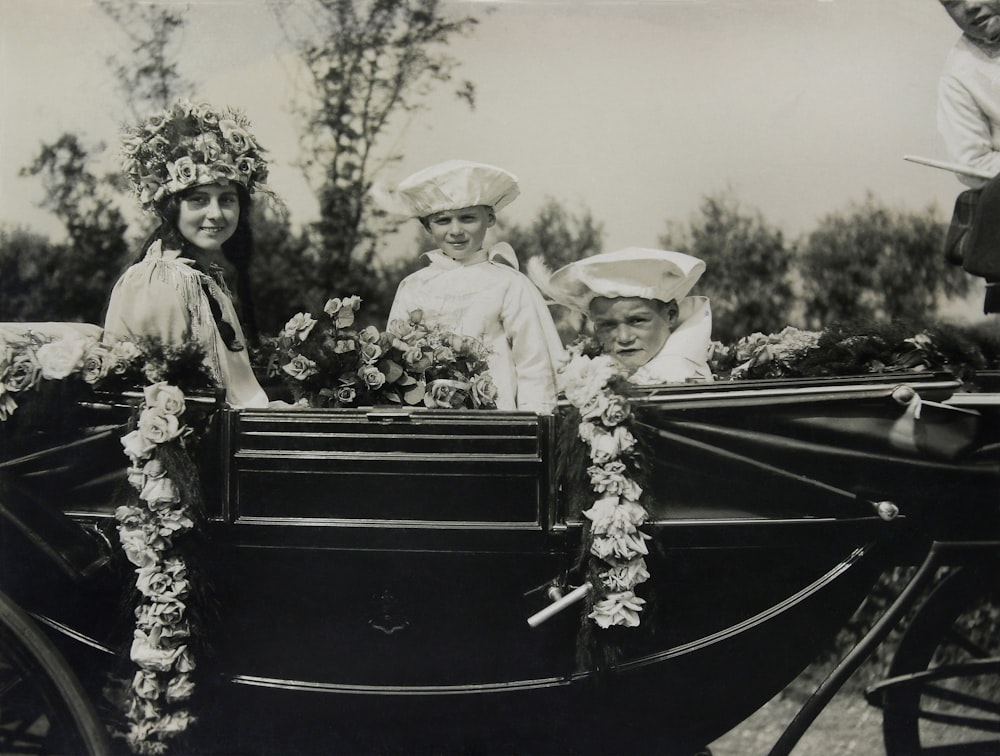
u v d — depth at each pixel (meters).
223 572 3.55
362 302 3.98
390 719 3.59
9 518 3.62
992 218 3.75
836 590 3.49
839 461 3.44
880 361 3.83
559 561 3.45
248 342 3.95
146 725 3.53
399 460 3.45
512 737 3.58
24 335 3.68
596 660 3.47
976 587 3.63
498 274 3.96
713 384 3.43
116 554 3.59
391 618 3.52
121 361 3.56
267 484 3.50
